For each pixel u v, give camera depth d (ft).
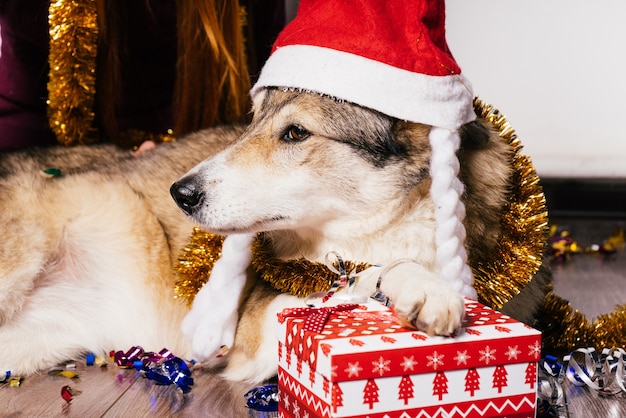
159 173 3.50
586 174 7.53
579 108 7.37
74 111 3.92
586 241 6.63
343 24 2.67
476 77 7.41
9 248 3.19
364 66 2.62
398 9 2.68
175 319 3.27
